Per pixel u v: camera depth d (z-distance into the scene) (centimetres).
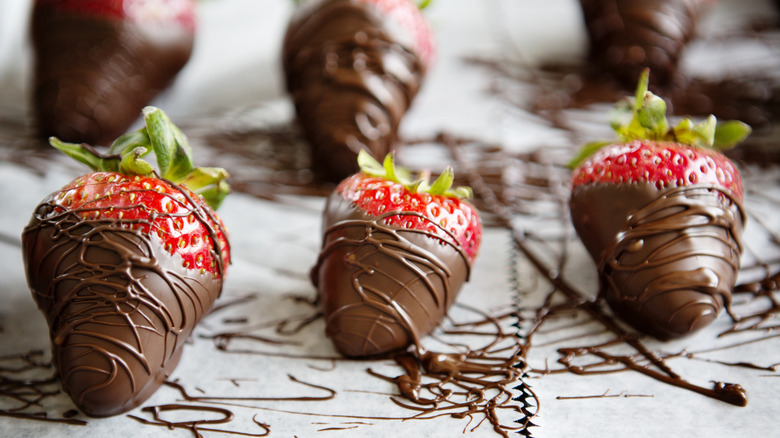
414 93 44
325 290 36
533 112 48
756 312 37
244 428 34
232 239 41
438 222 35
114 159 34
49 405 35
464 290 38
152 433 34
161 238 34
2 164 44
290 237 41
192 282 34
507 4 63
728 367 35
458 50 55
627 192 36
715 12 59
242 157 45
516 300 38
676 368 36
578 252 40
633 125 37
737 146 45
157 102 48
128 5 45
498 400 35
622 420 34
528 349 36
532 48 55
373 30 43
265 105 49
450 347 36
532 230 41
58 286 34
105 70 45
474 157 45
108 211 34
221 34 59
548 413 34
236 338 37
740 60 51
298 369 36
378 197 36
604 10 48
